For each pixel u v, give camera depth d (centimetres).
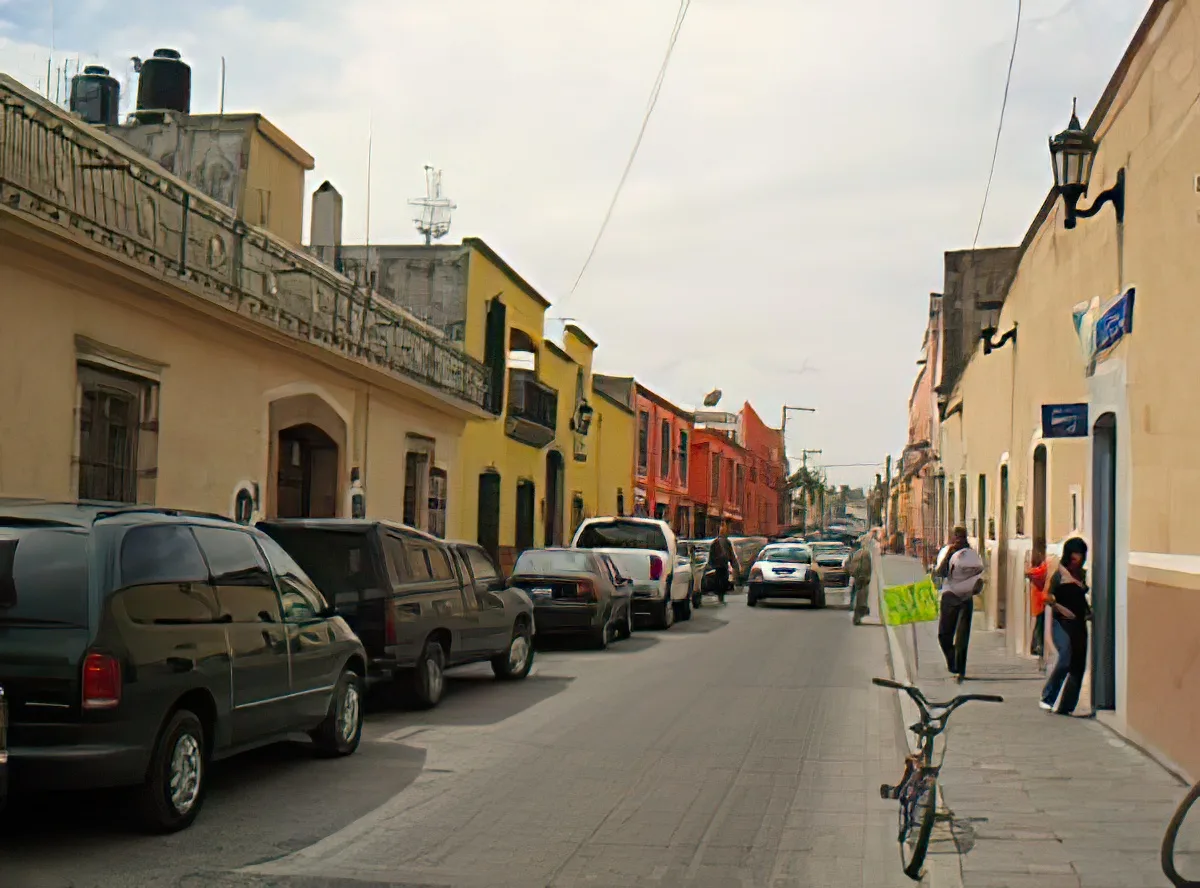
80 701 657
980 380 2512
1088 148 1200
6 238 1120
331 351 1791
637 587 2325
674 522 5700
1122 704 1088
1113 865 659
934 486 4862
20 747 653
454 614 1307
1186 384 896
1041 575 1606
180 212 1398
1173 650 916
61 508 715
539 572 1917
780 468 9725
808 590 3056
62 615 670
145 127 1922
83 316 1273
